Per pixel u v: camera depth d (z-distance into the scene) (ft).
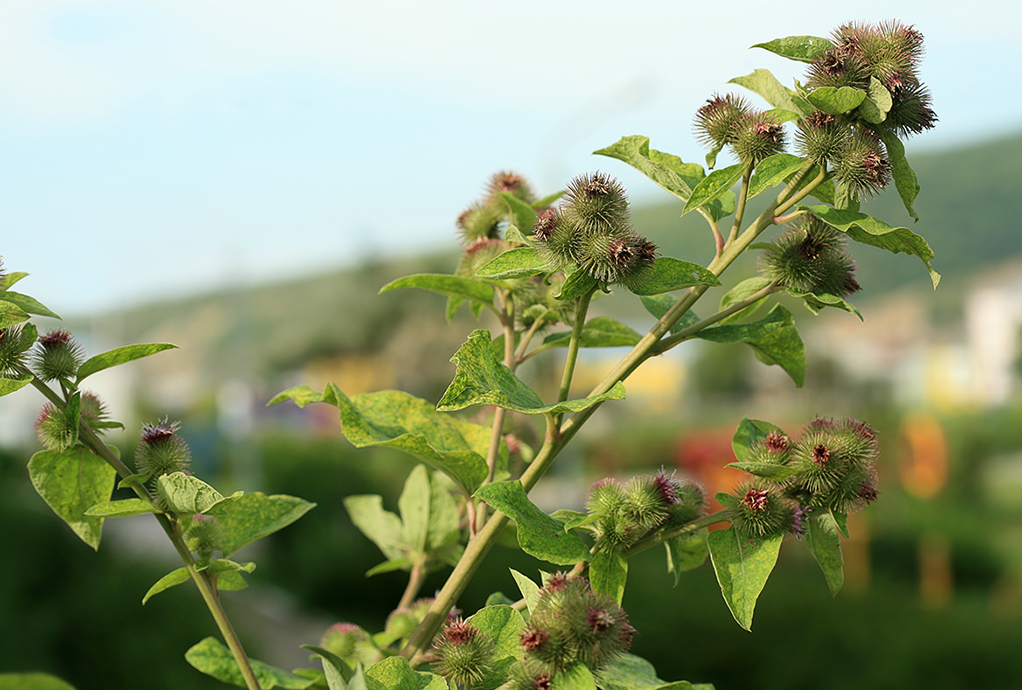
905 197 5.98
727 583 5.85
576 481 86.38
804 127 5.99
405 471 82.17
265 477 80.18
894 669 35.09
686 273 6.02
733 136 6.52
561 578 5.66
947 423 103.35
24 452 40.50
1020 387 169.68
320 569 60.90
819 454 6.02
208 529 6.20
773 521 5.92
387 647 8.45
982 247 324.19
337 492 72.90
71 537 36.60
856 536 65.51
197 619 38.34
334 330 164.14
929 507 73.56
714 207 6.46
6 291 5.92
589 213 5.87
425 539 9.20
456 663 5.52
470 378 5.35
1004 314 274.57
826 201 6.44
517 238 7.18
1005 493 95.14
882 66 5.90
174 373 244.83
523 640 5.27
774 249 6.73
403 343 146.00
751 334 6.46
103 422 6.45
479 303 8.29
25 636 31.27
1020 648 35.04
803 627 37.83
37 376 5.93
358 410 7.02
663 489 6.12
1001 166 349.82
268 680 7.15
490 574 46.98
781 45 6.21
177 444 6.29
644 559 46.50
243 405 90.33
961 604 46.19
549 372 51.65
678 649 37.47
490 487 5.65
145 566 40.19
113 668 33.01
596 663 5.38
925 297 302.04
